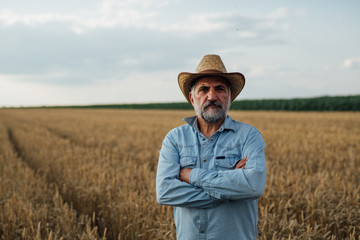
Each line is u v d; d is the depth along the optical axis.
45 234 3.50
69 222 3.55
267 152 8.90
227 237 1.59
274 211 3.95
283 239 2.93
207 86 1.77
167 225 3.37
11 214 3.69
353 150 8.96
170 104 72.69
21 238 3.45
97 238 3.31
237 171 1.59
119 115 38.97
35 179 5.78
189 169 1.72
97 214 4.44
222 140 1.77
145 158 7.96
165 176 1.74
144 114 42.09
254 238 1.72
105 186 4.90
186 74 1.82
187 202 1.62
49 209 4.18
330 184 4.82
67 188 5.16
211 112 1.73
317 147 9.61
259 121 23.89
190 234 1.64
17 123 26.06
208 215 1.61
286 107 50.19
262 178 1.59
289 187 4.53
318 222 3.74
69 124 23.09
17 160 8.38
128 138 12.70
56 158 8.00
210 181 1.59
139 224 3.65
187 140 1.84
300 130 15.94
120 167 6.50
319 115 31.48
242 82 1.88
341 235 3.62
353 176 5.66
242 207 1.63
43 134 15.77
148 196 4.28
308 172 6.45
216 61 1.80
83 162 7.18
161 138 12.57
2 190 4.90
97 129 18.19
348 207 3.92
